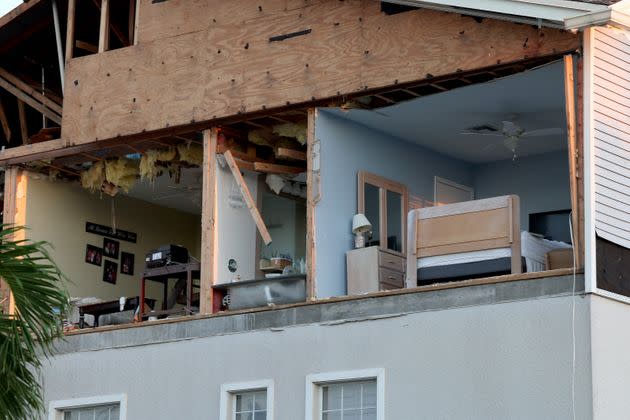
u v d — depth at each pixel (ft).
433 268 75.82
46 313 64.64
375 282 79.30
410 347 72.59
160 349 84.17
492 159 93.97
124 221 105.29
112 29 94.68
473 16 73.51
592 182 68.33
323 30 80.23
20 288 63.41
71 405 87.45
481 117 82.94
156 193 104.83
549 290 68.23
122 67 90.27
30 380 64.59
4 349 63.31
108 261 103.40
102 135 90.27
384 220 84.79
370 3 78.28
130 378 85.10
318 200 79.87
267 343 79.05
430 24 75.46
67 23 95.50
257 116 83.25
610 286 68.23
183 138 88.84
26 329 63.87
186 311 86.63
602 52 70.85
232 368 80.28
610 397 66.54
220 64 84.89
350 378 74.64
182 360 82.84
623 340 68.23
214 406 80.43
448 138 87.76
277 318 79.00
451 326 71.20
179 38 87.56
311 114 80.64
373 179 84.23
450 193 92.27
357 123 83.92
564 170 91.86
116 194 104.06
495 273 73.56
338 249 80.94
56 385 88.43
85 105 91.86
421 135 86.99
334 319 76.28
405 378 72.33
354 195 82.84
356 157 83.41
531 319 68.44
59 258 99.30
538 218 92.43
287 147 87.15
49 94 101.04
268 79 82.23
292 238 101.30
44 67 104.12
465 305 71.00
